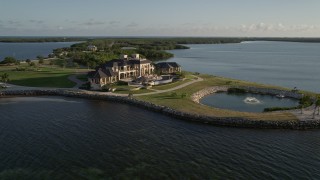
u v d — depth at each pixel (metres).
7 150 64.31
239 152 64.75
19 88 126.50
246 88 134.00
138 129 79.19
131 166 57.88
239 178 53.62
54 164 58.31
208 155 63.03
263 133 76.94
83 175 54.31
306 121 82.44
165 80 142.25
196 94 119.75
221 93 129.50
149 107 99.00
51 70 174.00
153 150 65.38
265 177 54.09
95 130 77.94
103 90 122.06
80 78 148.75
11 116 89.75
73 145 67.62
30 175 54.00
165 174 54.84
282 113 90.81
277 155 63.47
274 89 129.38
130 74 153.75
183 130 78.69
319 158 62.19
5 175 53.81
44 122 84.19
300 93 121.06
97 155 62.50
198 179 53.16
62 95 119.44
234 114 89.62
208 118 85.38
